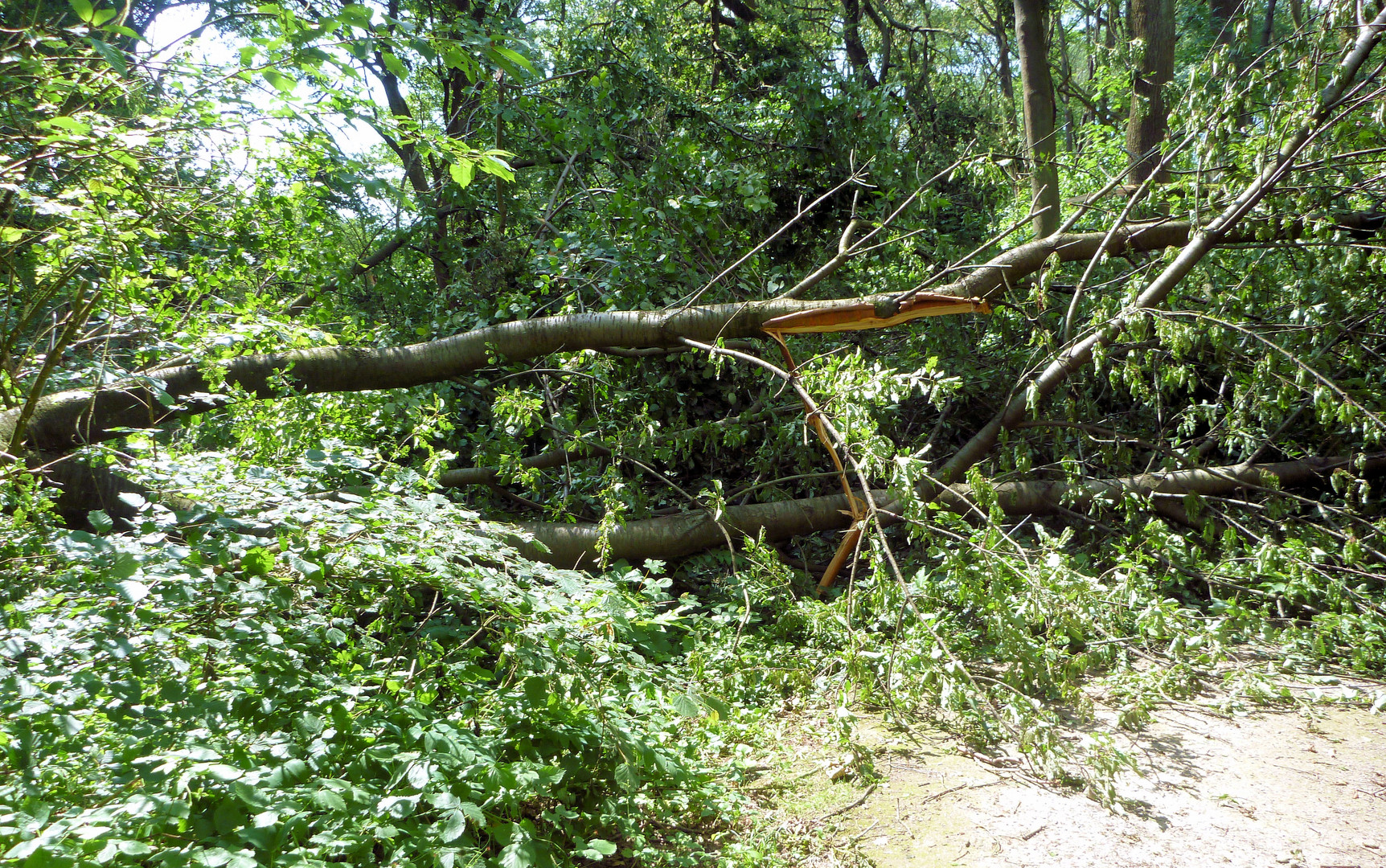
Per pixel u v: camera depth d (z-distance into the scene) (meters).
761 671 3.88
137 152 3.66
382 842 2.21
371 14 3.04
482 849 2.35
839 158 7.25
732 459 6.54
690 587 5.31
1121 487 5.40
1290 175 5.16
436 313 6.64
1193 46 13.02
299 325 4.74
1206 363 6.02
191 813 1.97
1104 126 10.26
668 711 3.22
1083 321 6.02
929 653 3.38
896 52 15.76
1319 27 5.11
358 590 3.18
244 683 2.47
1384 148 5.11
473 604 2.84
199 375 4.46
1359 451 5.58
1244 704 3.73
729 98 9.05
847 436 3.79
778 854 2.59
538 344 5.19
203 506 2.59
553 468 5.98
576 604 2.93
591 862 2.53
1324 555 4.52
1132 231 5.65
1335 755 3.23
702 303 6.10
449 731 2.43
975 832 2.69
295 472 3.30
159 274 4.78
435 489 3.97
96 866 1.62
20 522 2.82
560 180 7.19
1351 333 5.25
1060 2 15.16
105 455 3.01
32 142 3.37
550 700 2.73
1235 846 2.60
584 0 12.28
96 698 2.17
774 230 7.37
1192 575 4.82
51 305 4.67
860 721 3.61
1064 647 3.87
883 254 6.80
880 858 2.58
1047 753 3.02
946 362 6.04
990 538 3.76
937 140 11.27
